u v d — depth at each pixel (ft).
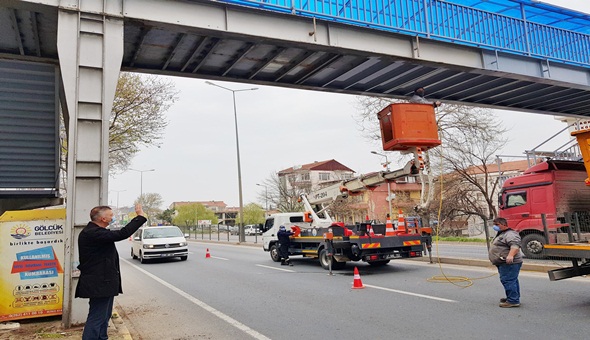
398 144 33.76
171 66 36.32
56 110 28.32
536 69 43.62
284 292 32.83
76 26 23.66
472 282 33.32
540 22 45.27
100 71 23.88
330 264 43.04
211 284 38.58
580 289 28.35
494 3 42.39
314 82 42.16
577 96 51.88
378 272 42.22
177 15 27.81
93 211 16.70
